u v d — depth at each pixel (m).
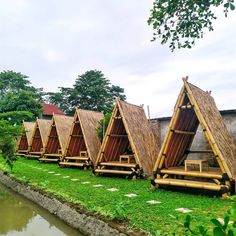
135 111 15.02
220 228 1.78
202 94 11.00
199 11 6.11
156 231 5.62
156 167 10.55
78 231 7.44
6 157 15.24
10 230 8.06
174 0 6.32
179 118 10.62
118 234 5.95
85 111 19.00
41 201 10.16
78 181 12.60
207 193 9.58
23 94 36.94
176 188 10.49
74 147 18.94
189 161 10.16
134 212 7.22
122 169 14.76
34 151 25.56
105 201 8.50
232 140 11.20
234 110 12.05
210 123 9.71
